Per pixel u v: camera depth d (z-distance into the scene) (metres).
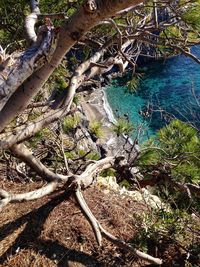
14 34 4.52
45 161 5.61
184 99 22.91
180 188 4.32
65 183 3.73
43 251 3.46
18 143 2.79
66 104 3.08
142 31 3.80
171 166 4.63
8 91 1.80
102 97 21.97
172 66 27.61
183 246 3.52
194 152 4.41
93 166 4.34
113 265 3.38
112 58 3.96
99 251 3.49
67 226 3.70
